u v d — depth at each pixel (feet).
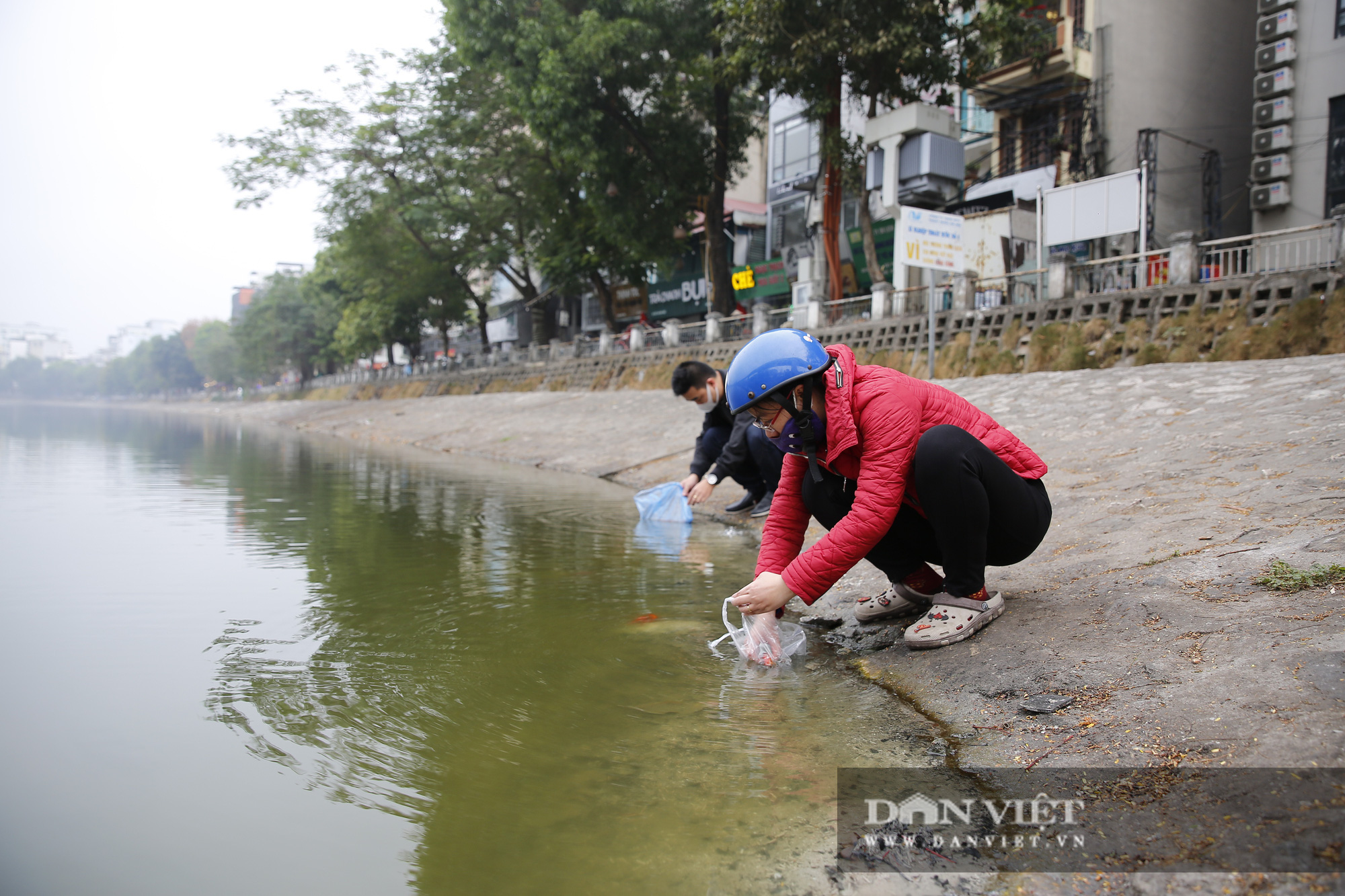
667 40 54.29
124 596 9.96
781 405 6.92
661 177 59.31
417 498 20.89
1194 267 32.89
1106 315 34.78
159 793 4.95
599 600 9.91
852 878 4.06
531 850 4.37
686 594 10.25
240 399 211.20
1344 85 41.55
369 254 87.30
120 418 106.93
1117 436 16.65
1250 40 55.62
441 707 6.38
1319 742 4.30
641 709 6.38
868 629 8.48
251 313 170.91
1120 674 5.84
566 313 112.16
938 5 45.01
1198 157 53.57
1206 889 3.55
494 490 22.98
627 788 5.07
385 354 194.18
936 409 7.14
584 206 70.49
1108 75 50.67
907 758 5.38
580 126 53.98
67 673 7.07
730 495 20.30
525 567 11.99
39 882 3.98
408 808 4.83
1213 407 17.01
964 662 6.78
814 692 6.73
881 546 8.09
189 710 6.25
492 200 80.74
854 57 46.37
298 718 6.14
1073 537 10.05
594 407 46.70
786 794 4.95
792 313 53.42
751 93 65.21
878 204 61.57
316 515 17.56
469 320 112.98
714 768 5.32
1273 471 11.11
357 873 4.14
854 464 7.15
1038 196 42.47
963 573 7.28
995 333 38.96
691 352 61.11
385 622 8.84
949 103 50.34
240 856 4.29
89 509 18.28
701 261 86.07
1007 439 7.32
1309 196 42.98
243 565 11.93
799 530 7.91
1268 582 6.77
